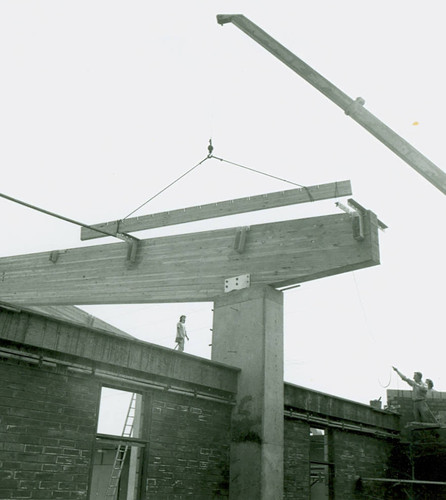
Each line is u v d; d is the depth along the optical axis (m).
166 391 10.27
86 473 8.56
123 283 14.78
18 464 7.79
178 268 13.91
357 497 14.35
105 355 9.27
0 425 7.77
